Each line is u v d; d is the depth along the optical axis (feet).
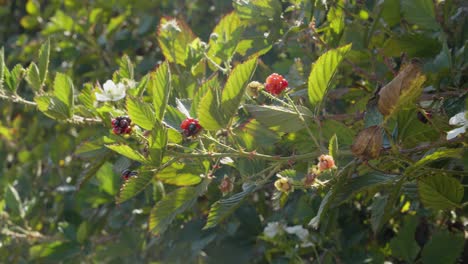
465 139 2.25
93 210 3.99
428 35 2.72
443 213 2.92
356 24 2.91
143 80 2.52
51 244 3.72
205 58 2.77
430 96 2.50
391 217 2.95
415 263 2.91
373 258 3.05
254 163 2.52
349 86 3.16
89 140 2.90
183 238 3.39
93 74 4.02
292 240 3.13
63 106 2.58
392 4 2.75
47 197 4.41
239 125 2.40
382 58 2.95
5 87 2.67
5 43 5.11
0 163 4.58
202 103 2.27
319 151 2.35
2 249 4.00
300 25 2.73
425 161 2.22
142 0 4.11
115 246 3.65
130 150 2.33
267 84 2.33
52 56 4.23
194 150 2.37
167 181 2.52
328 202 2.22
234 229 3.26
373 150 2.17
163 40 2.82
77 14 4.20
